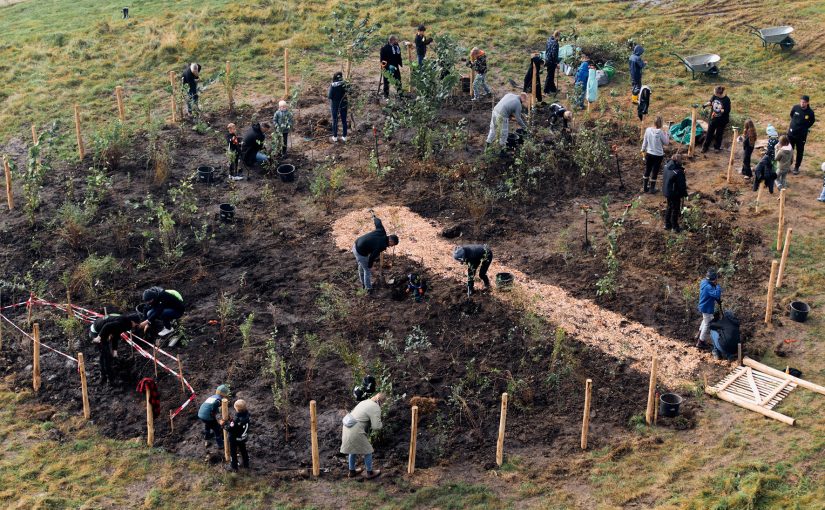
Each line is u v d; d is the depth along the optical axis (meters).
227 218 19.52
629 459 13.25
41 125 24.50
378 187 20.97
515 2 32.62
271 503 12.54
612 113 24.44
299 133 23.67
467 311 16.42
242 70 27.83
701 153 22.34
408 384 14.77
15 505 12.38
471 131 23.50
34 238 19.06
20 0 38.97
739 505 12.19
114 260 17.89
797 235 18.53
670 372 15.01
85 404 14.09
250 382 14.83
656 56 27.86
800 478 12.65
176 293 15.95
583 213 19.73
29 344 15.86
